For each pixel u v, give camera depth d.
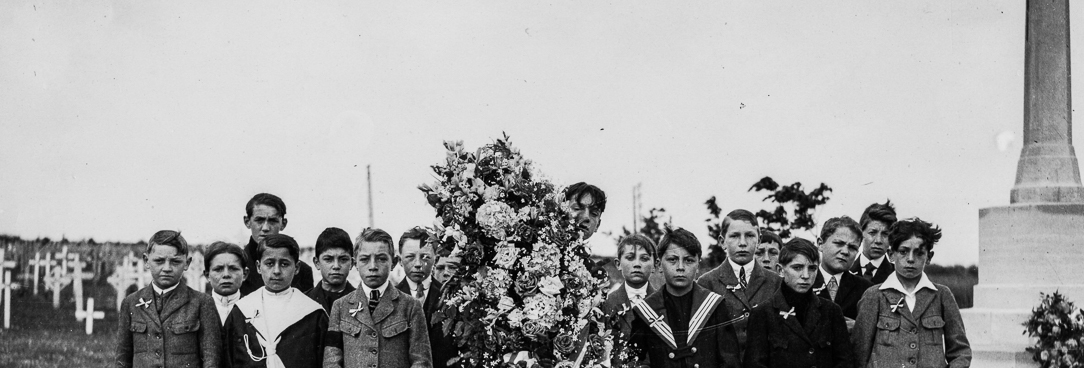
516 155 5.76
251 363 6.01
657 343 6.22
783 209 9.77
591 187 6.67
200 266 9.74
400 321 6.03
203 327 6.25
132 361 6.24
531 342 5.48
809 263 6.18
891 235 6.56
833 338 6.20
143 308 6.24
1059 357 8.32
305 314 6.15
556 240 5.55
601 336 5.65
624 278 6.52
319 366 6.08
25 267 9.95
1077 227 8.61
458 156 5.72
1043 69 8.85
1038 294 8.55
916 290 6.47
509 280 5.48
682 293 6.39
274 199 7.23
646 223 9.74
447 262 5.71
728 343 6.24
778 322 6.19
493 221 5.48
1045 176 8.80
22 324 9.79
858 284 6.97
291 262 6.24
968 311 8.78
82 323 9.80
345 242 6.45
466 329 5.48
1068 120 8.85
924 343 6.37
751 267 6.87
